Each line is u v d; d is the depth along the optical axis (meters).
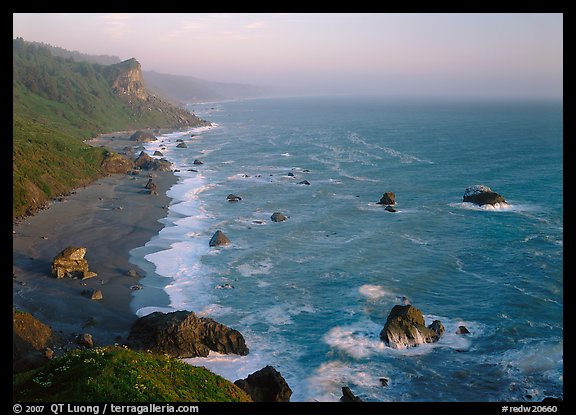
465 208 84.12
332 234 70.31
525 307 46.38
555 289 49.94
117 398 23.27
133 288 51.16
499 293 49.56
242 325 44.06
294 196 94.50
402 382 35.72
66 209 80.44
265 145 171.88
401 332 40.66
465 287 51.53
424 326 41.97
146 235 69.25
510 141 173.50
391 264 58.34
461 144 165.25
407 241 66.94
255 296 49.91
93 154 115.00
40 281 51.41
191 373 28.84
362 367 37.56
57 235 66.88
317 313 46.16
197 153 154.38
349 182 107.00
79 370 25.83
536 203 86.06
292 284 52.78
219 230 69.69
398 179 109.31
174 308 47.06
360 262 59.06
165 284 52.72
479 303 47.69
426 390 34.66
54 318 43.47
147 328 40.72
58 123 182.25
